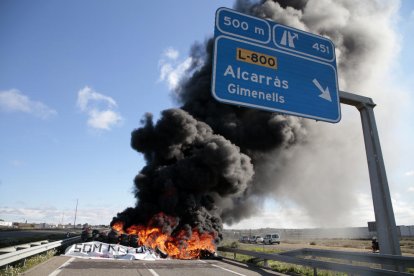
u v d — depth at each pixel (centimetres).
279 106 738
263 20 777
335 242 5691
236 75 719
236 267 1373
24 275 940
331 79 812
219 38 729
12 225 10388
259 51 754
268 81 743
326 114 779
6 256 922
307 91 776
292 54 786
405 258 718
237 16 757
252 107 713
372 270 834
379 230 761
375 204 779
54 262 1276
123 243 2062
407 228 8169
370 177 802
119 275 1004
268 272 1226
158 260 1589
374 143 810
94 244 1611
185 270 1202
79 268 1128
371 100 846
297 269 1245
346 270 938
